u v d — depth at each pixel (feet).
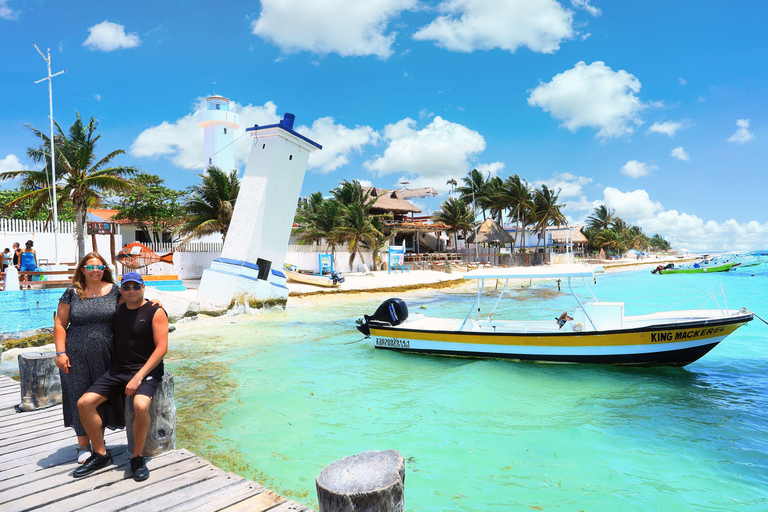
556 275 35.86
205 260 99.30
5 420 17.95
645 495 16.44
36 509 11.07
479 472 18.21
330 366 35.88
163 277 76.38
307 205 138.21
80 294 13.17
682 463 18.89
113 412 13.39
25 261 52.44
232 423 23.66
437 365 36.04
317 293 89.97
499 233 190.08
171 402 14.56
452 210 186.09
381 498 8.47
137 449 12.47
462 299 90.17
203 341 46.09
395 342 40.52
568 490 16.81
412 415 24.64
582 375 31.91
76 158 74.28
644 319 36.32
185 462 13.62
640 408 25.45
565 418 24.04
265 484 16.99
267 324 56.44
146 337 12.96
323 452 20.04
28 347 40.57
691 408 25.34
